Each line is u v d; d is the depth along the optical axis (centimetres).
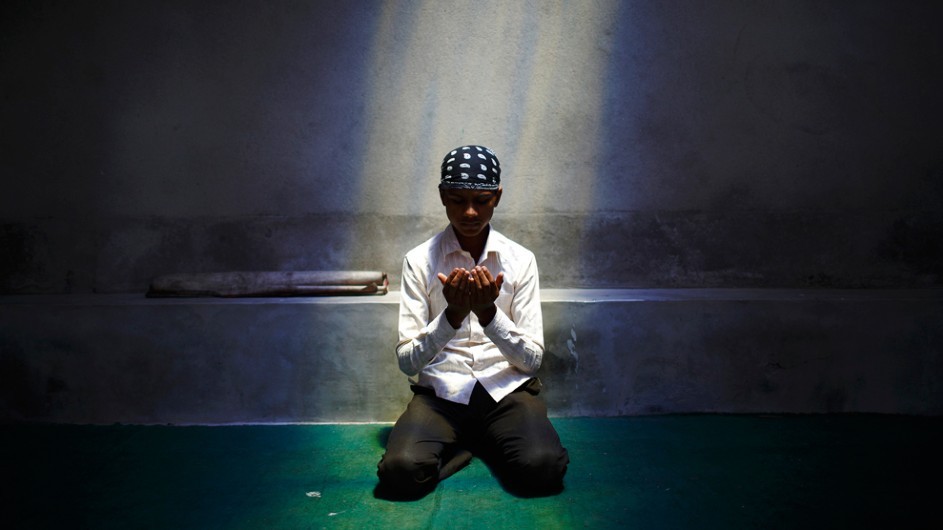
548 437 277
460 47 379
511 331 287
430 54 378
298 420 354
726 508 259
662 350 354
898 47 383
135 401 354
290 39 378
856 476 284
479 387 297
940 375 353
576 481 283
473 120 381
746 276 387
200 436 337
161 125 383
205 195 386
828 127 385
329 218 386
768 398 357
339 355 352
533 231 387
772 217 387
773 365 355
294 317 350
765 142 385
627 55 380
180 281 368
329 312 350
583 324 353
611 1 378
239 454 314
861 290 380
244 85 380
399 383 352
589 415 356
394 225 385
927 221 386
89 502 268
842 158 387
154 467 300
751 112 384
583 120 382
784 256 387
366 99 380
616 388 356
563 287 388
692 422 346
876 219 386
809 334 354
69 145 385
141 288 388
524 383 303
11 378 354
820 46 382
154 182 386
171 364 353
